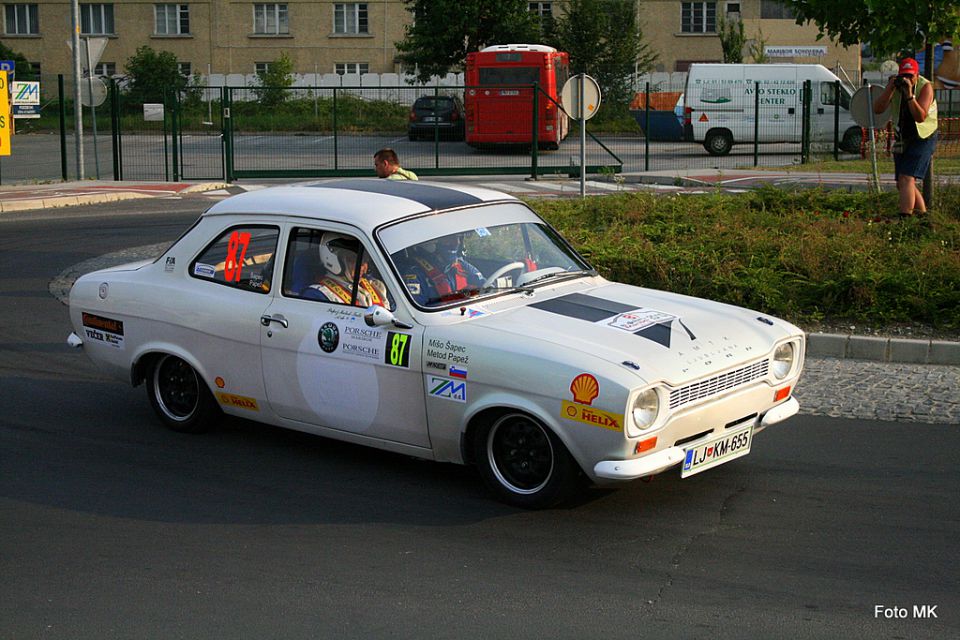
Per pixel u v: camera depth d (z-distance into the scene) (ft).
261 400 21.85
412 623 14.82
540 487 18.62
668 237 40.40
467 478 20.68
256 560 17.03
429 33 139.03
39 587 16.16
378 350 19.80
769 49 164.35
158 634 14.60
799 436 22.91
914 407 24.73
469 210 21.90
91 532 18.30
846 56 163.02
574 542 17.56
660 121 115.55
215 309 22.21
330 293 20.76
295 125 92.43
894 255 34.86
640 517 18.58
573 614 15.03
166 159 85.87
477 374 18.53
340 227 20.88
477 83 106.73
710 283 32.94
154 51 173.78
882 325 30.42
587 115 50.83
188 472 21.25
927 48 41.68
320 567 16.72
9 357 30.30
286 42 178.91
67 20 180.45
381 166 36.99
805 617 14.88
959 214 41.88
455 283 20.26
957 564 16.58
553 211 47.55
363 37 177.88
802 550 17.16
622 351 18.04
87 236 53.62
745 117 102.06
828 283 31.63
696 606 15.25
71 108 135.23
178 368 23.61
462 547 17.42
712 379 18.25
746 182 75.36
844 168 83.05
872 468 20.93
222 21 178.91
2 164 102.94
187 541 17.85
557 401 17.71
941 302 30.76
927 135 39.27
